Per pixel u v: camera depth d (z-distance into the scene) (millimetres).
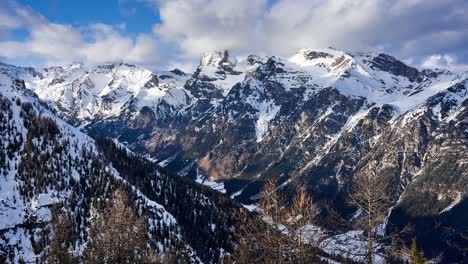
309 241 34281
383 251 31344
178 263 138125
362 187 31969
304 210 35156
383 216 31391
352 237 32219
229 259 44875
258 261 37594
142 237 56125
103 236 53844
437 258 36375
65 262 58500
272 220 35844
